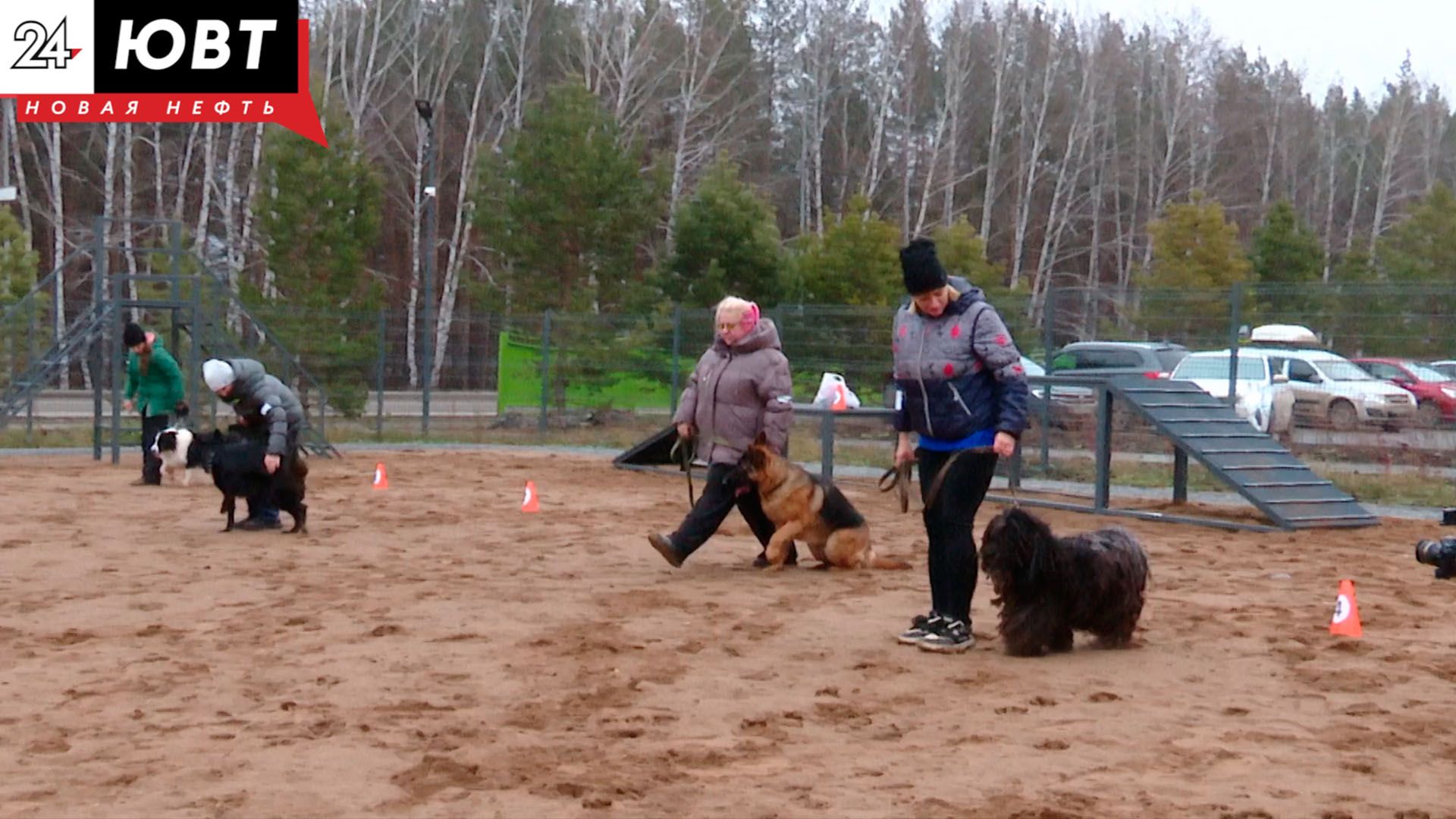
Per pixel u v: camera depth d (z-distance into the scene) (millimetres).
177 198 45312
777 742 5469
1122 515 14320
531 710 5922
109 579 9375
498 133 47969
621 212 31688
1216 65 64688
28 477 16859
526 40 48844
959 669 6809
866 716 5895
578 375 27422
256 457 11680
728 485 9781
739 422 9844
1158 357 21141
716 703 6090
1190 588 9562
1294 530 13031
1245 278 37906
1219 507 14945
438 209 50281
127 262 41594
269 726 5656
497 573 9859
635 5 47750
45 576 9453
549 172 31391
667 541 9727
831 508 10016
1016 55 58188
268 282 39312
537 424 27734
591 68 46531
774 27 57500
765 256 30734
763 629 7805
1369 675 6727
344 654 7047
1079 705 6113
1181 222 38562
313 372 26375
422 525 12680
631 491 16125
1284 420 18609
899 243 37000
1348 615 7762
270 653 7062
